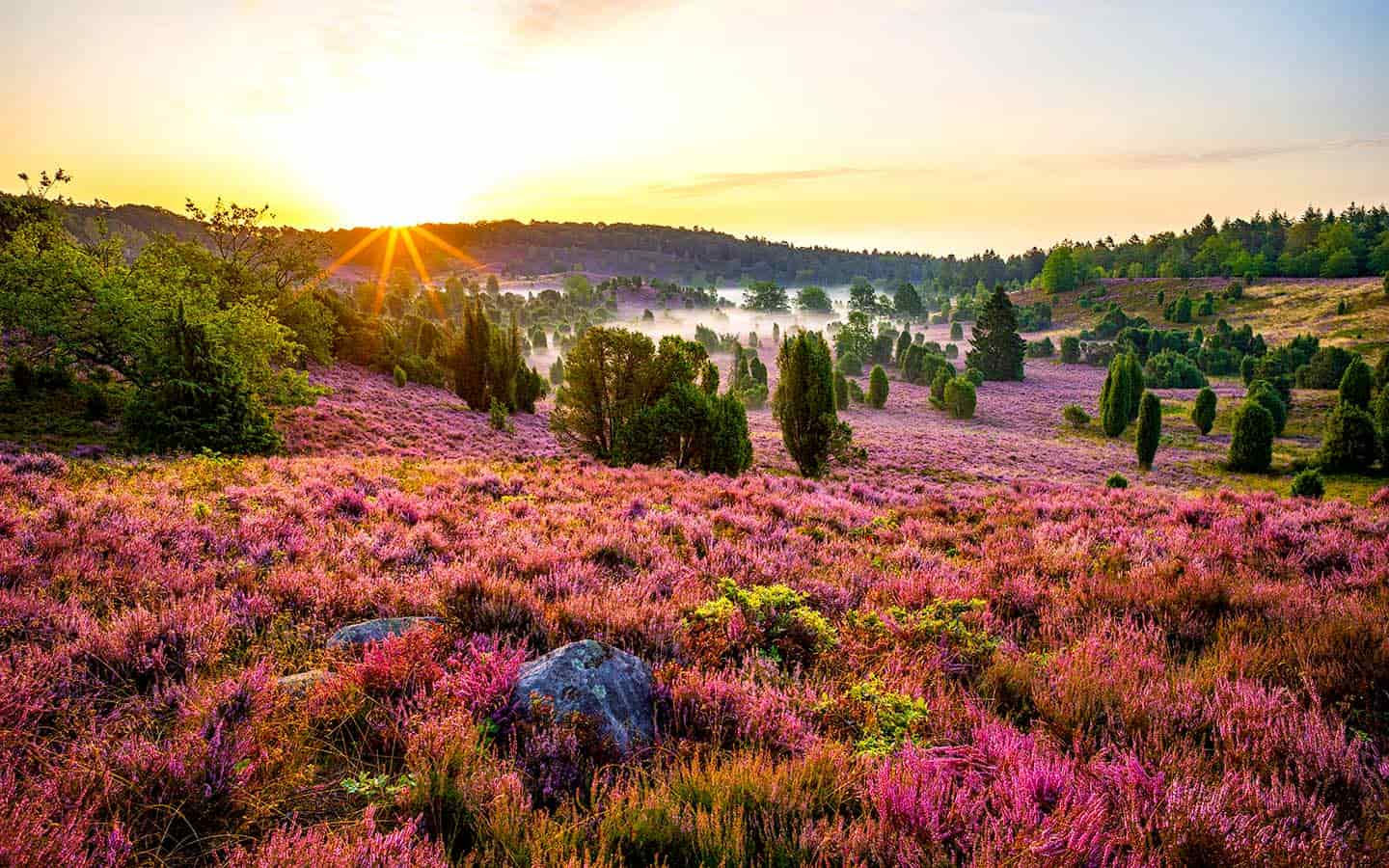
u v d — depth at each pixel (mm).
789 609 5496
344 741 3445
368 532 8359
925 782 2943
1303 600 5980
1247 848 2520
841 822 2760
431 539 7996
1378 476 44750
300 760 3139
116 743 3123
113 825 2467
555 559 6895
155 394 20719
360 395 51656
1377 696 4137
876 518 11672
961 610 5812
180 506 8789
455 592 5617
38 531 6789
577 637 4988
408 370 67438
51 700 3447
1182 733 3781
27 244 31656
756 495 13461
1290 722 3635
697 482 15758
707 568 7340
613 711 3691
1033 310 189875
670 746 3520
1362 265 178625
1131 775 3057
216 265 47719
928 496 16109
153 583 5547
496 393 60531
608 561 7582
